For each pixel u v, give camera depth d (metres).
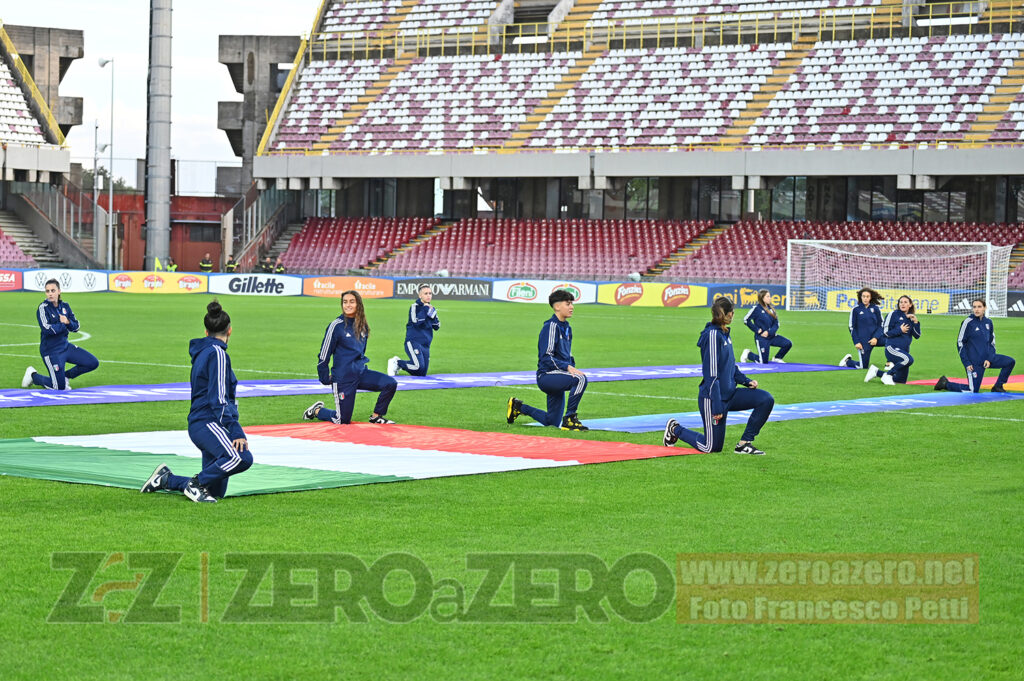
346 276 56.22
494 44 64.50
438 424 15.51
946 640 6.64
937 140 53.66
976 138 53.09
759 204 58.50
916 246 51.75
